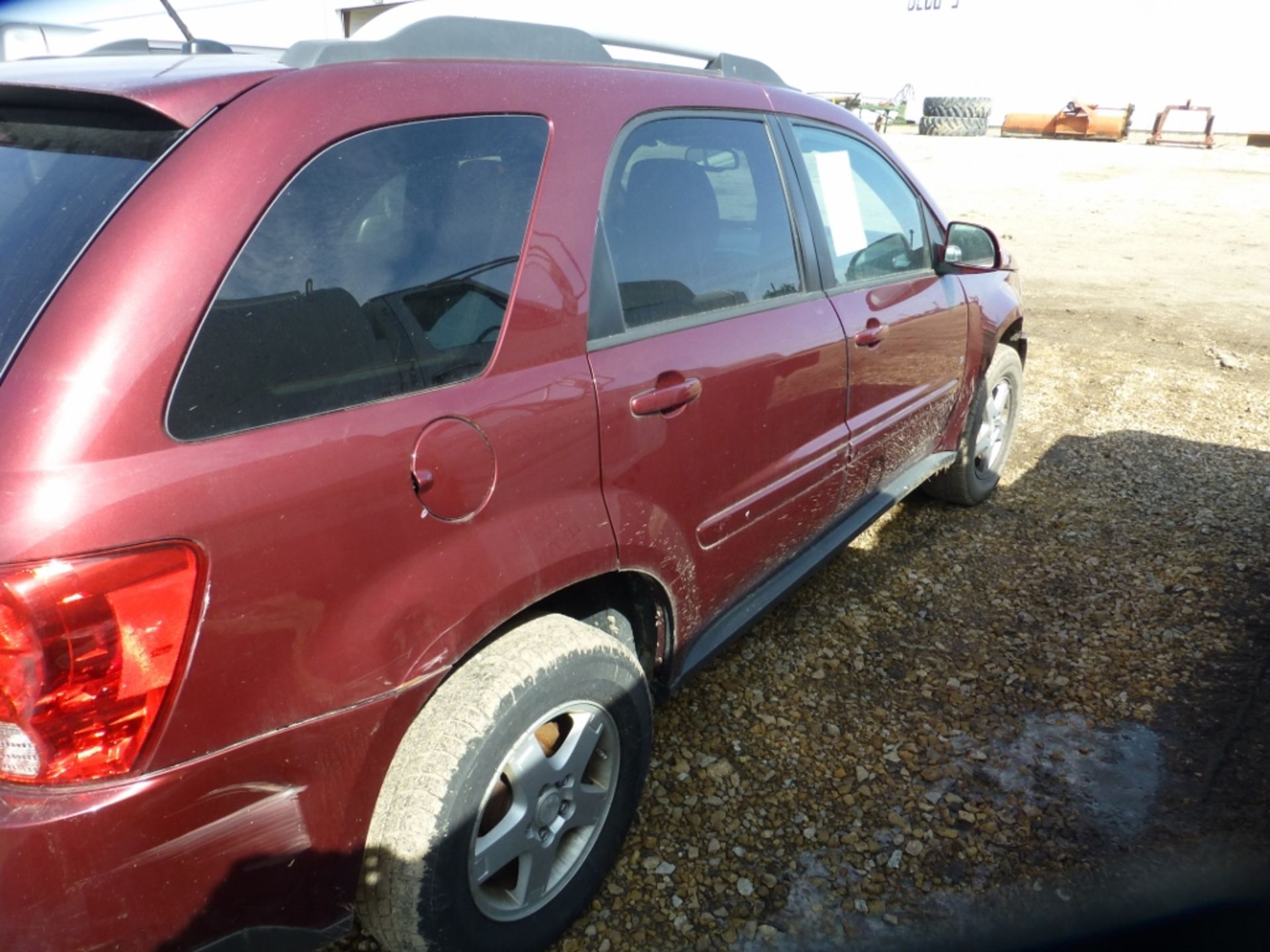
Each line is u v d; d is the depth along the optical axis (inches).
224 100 59.5
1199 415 226.4
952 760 106.7
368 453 60.6
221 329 55.6
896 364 126.0
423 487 63.5
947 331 139.7
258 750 56.7
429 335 66.7
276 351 58.2
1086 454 202.2
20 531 47.8
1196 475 189.2
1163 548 157.3
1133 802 100.3
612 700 80.0
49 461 49.1
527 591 71.1
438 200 68.7
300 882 61.6
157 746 52.1
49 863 49.6
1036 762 106.5
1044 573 149.5
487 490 68.1
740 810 98.6
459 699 68.2
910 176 137.9
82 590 48.7
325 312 61.0
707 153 95.9
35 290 53.2
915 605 139.8
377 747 63.9
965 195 581.6
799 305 106.1
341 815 63.1
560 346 75.2
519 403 70.6
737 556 101.0
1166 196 569.9
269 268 58.4
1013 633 132.4
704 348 89.1
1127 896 88.1
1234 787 102.2
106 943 52.4
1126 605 139.5
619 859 91.6
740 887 88.8
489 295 70.9
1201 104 837.8
